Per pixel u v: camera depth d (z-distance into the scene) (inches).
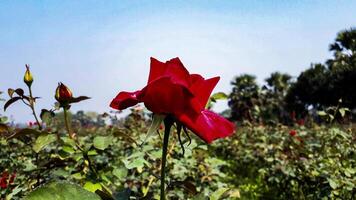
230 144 346.0
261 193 227.0
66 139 76.3
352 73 1285.7
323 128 323.9
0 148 153.0
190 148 112.9
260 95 599.5
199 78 37.3
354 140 212.4
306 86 1411.2
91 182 69.5
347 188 159.2
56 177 79.9
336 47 1321.4
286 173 192.7
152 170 122.5
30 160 133.7
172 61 37.3
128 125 209.9
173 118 37.4
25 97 85.8
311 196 181.0
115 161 120.7
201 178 147.4
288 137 282.4
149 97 35.7
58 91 75.1
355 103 1311.5
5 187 99.7
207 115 37.6
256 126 404.5
